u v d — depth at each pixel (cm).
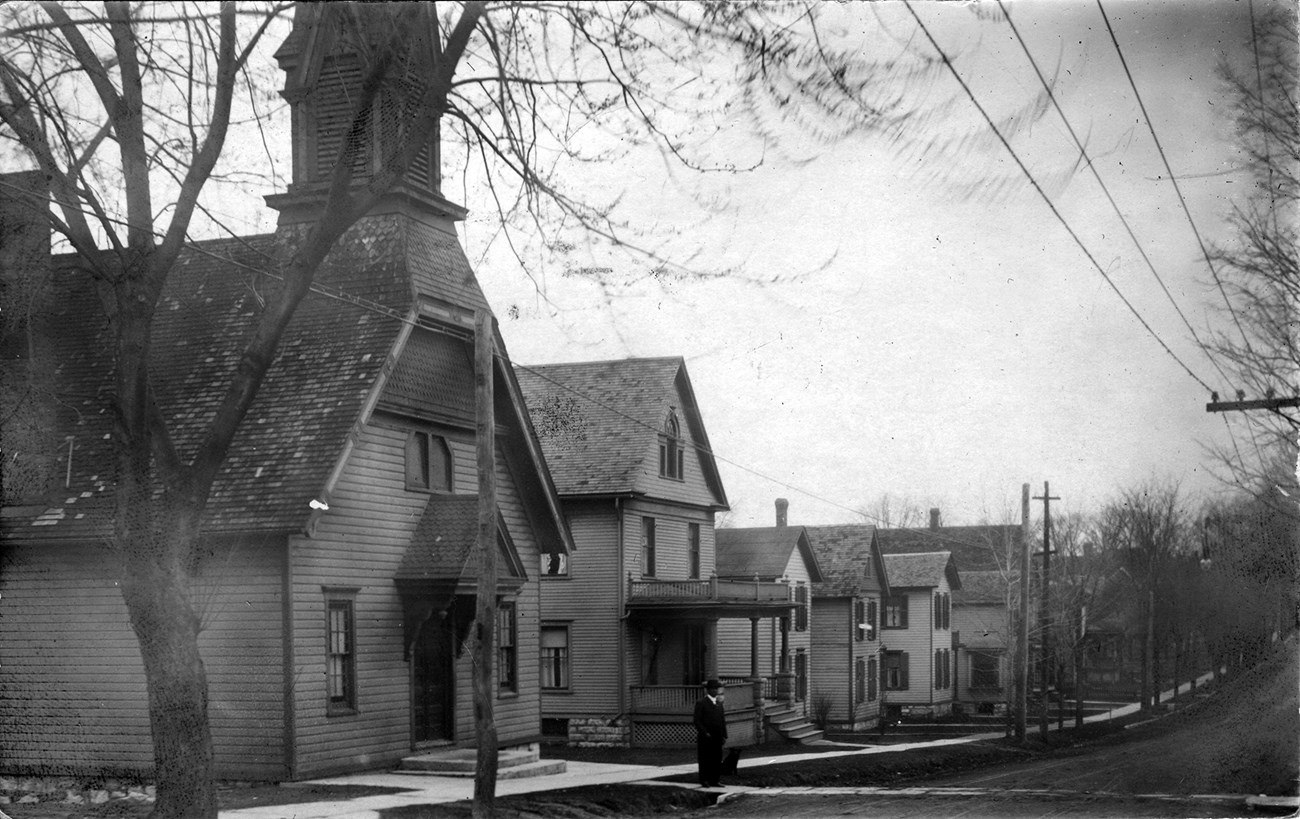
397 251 2595
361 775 2334
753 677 4344
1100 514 5619
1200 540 4091
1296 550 2831
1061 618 5009
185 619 1485
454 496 2641
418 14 1419
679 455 4303
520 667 2923
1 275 2280
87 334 2512
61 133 1440
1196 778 2519
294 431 2339
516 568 2708
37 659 2267
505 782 2458
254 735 2197
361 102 1503
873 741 4522
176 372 2522
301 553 2236
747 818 1975
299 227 2630
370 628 2420
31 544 2250
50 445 2352
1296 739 2927
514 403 2912
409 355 2612
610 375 4266
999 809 2039
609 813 2039
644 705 3866
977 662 7075
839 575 5697
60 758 2227
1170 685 7019
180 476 1504
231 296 2642
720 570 4997
